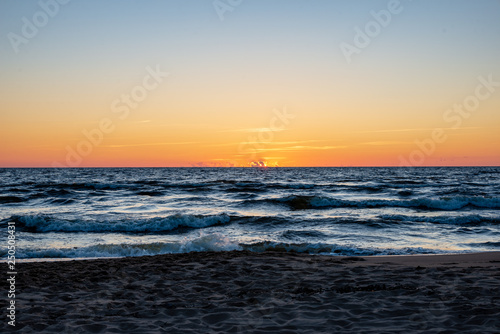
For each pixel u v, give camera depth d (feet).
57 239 47.42
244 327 14.90
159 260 30.55
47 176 241.76
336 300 18.17
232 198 99.81
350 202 83.56
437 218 60.29
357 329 14.33
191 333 14.43
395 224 55.77
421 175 256.11
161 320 16.02
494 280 21.18
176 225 56.59
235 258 30.89
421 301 17.44
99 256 37.24
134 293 20.47
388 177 223.92
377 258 31.50
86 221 54.65
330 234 48.91
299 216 65.57
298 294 19.67
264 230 53.52
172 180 190.29
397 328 14.24
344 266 27.09
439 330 13.85
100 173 308.81
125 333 14.56
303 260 29.96
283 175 265.95
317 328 14.58
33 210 77.00
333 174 283.18
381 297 18.44
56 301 19.13
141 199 97.25
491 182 160.97
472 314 15.31
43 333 14.60
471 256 32.45
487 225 56.59
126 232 53.36
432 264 27.81
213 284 22.27
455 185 141.69
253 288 21.15
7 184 150.30
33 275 24.91
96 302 18.94
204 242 40.47
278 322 15.44
